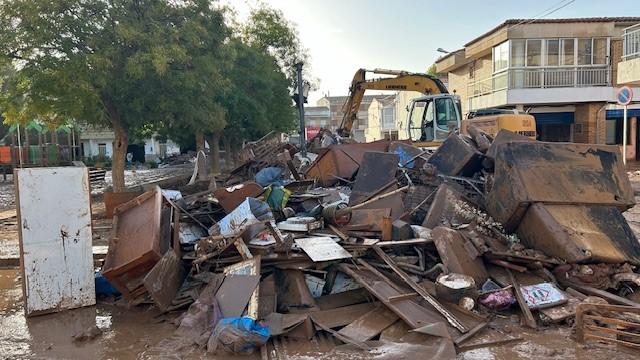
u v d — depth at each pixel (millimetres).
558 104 26797
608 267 5922
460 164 8789
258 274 5367
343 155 11094
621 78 18750
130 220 6320
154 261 5836
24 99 13086
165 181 20781
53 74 12141
